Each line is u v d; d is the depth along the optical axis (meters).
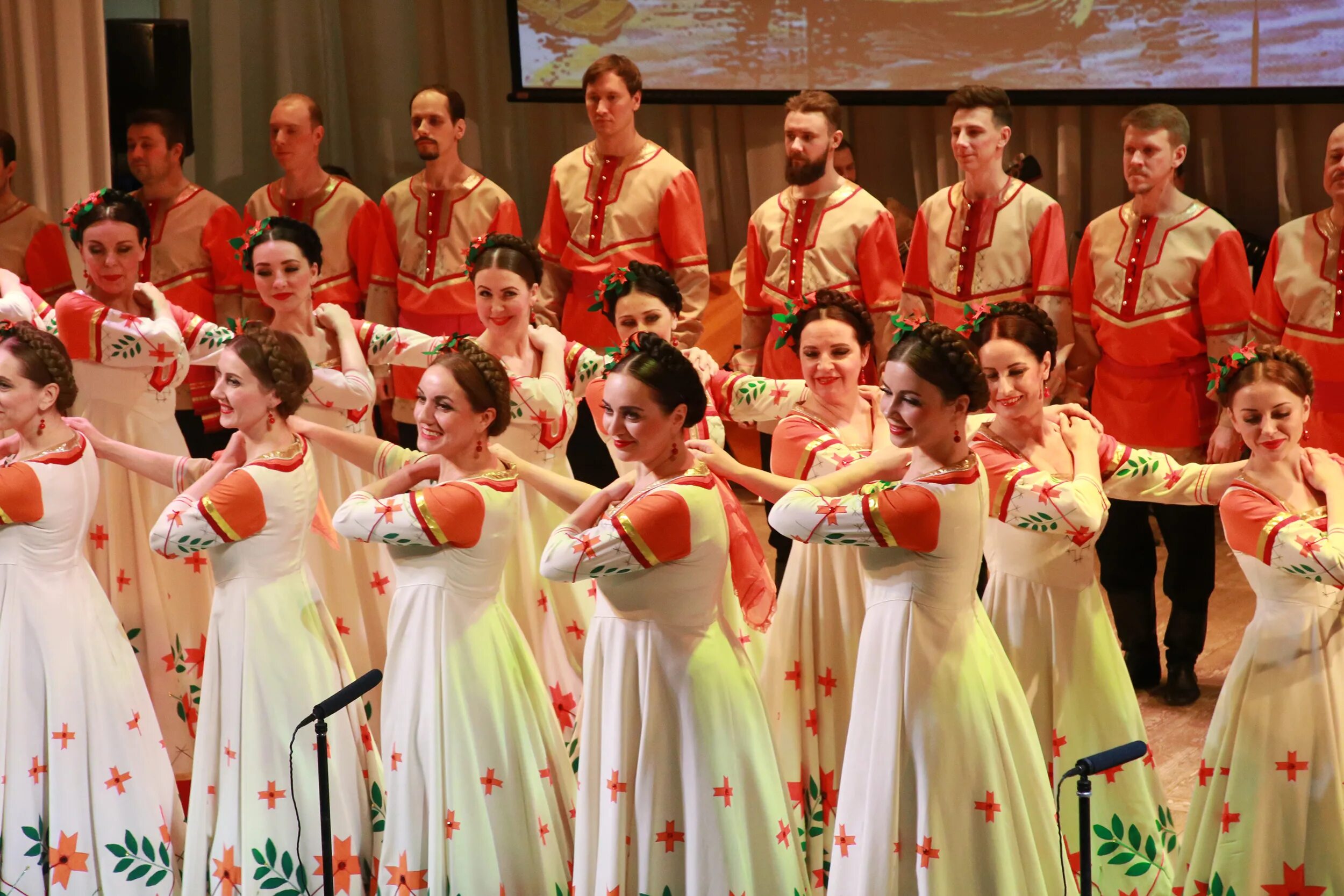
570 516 4.47
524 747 4.66
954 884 4.13
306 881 4.77
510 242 5.77
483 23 10.77
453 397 4.63
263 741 4.77
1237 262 6.27
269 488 4.76
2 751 4.84
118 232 5.65
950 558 4.14
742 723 4.33
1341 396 6.27
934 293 6.79
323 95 10.73
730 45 10.28
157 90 8.73
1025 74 9.90
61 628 4.87
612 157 7.25
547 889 4.64
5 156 7.25
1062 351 6.62
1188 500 4.79
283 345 4.88
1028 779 4.26
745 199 11.02
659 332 5.59
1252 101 9.47
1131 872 4.68
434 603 4.61
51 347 4.94
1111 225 6.54
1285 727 4.43
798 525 4.23
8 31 7.62
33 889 4.89
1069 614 4.70
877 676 4.23
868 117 10.93
